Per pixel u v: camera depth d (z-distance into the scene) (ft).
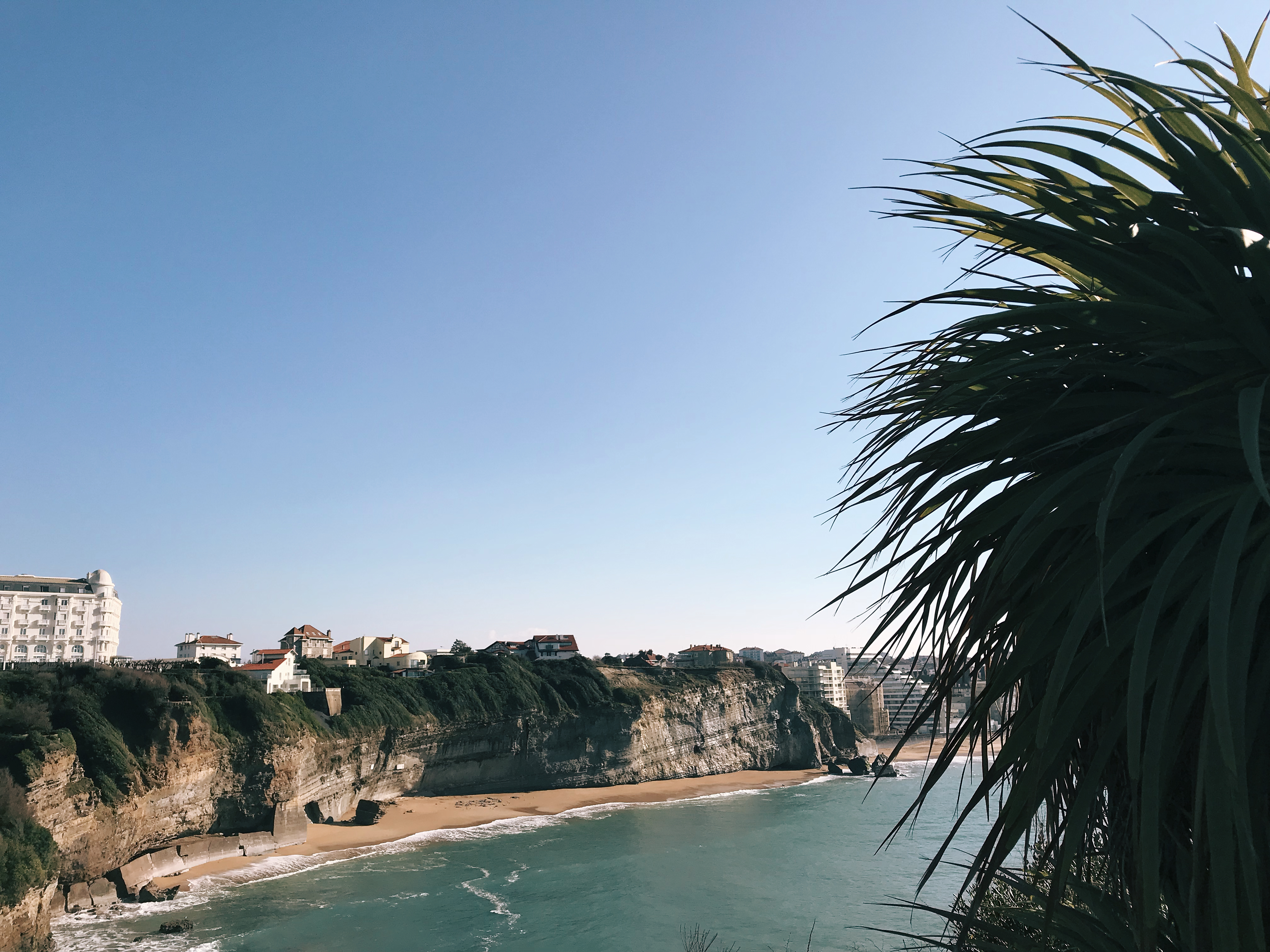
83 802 184.65
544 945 154.61
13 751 172.65
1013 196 14.46
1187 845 12.25
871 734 635.25
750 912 169.58
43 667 214.69
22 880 145.48
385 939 161.17
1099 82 12.41
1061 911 14.88
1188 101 10.84
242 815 247.09
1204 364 11.30
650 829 303.07
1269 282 10.08
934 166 14.74
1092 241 12.63
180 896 195.00
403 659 403.54
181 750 222.48
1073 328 12.73
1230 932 7.98
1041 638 11.64
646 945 151.12
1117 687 11.52
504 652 473.26
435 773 368.48
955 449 14.17
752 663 573.33
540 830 302.25
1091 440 13.04
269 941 160.35
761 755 524.11
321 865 234.79
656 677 517.14
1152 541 12.28
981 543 14.64
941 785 396.37
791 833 278.46
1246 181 12.12
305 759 277.85
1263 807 9.76
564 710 420.36
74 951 152.15
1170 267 12.32
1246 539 9.34
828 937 145.69
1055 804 15.10
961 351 15.33
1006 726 14.51
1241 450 10.87
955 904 15.80
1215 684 7.83
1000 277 15.66
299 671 331.77
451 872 224.74
